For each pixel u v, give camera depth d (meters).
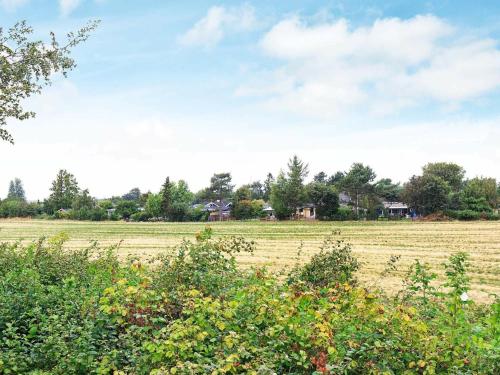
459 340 7.02
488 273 23.88
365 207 96.31
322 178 172.62
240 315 7.99
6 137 15.73
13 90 15.02
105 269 13.59
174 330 7.17
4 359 7.85
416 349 6.99
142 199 141.75
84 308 9.00
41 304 10.27
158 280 10.52
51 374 7.64
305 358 6.55
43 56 15.58
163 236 56.34
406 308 7.87
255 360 6.62
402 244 41.19
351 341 6.99
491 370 6.63
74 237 55.59
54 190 138.38
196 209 110.69
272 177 173.00
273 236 51.78
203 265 10.98
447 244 40.78
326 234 53.62
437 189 91.50
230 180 125.88
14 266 14.00
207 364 6.51
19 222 109.75
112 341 8.08
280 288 8.87
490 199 106.25
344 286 8.88
